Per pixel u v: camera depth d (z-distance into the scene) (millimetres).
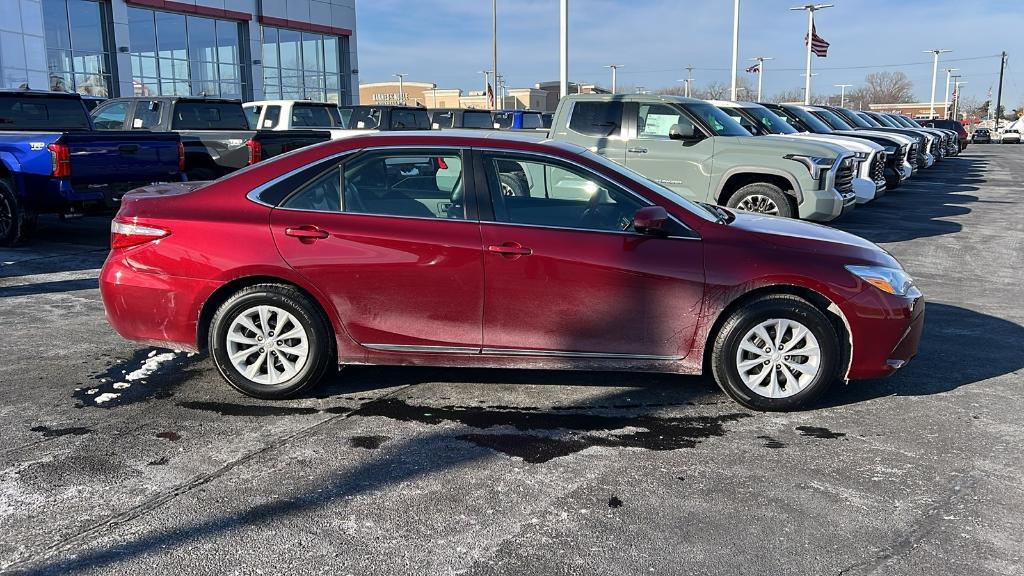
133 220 4527
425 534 3123
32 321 6293
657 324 4422
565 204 4488
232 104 13602
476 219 4434
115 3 25641
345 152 4543
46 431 4105
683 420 4359
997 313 6875
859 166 13430
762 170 9672
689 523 3223
